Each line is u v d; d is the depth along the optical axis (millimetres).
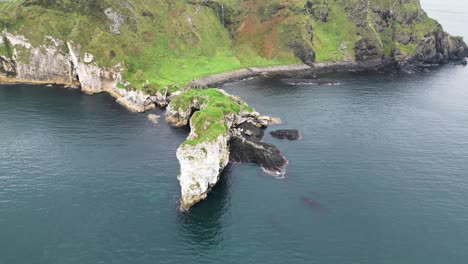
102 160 93938
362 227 70875
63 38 152875
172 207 76500
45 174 87062
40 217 73000
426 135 110750
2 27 152750
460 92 153875
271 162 91375
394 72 185375
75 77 154000
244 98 142125
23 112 122125
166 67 166250
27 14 154500
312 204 77250
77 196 79438
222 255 64375
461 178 87625
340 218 73312
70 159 93938
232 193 81000
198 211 75250
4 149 97500
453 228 70938
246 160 93688
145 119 121312
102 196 79562
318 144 103750
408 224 71812
